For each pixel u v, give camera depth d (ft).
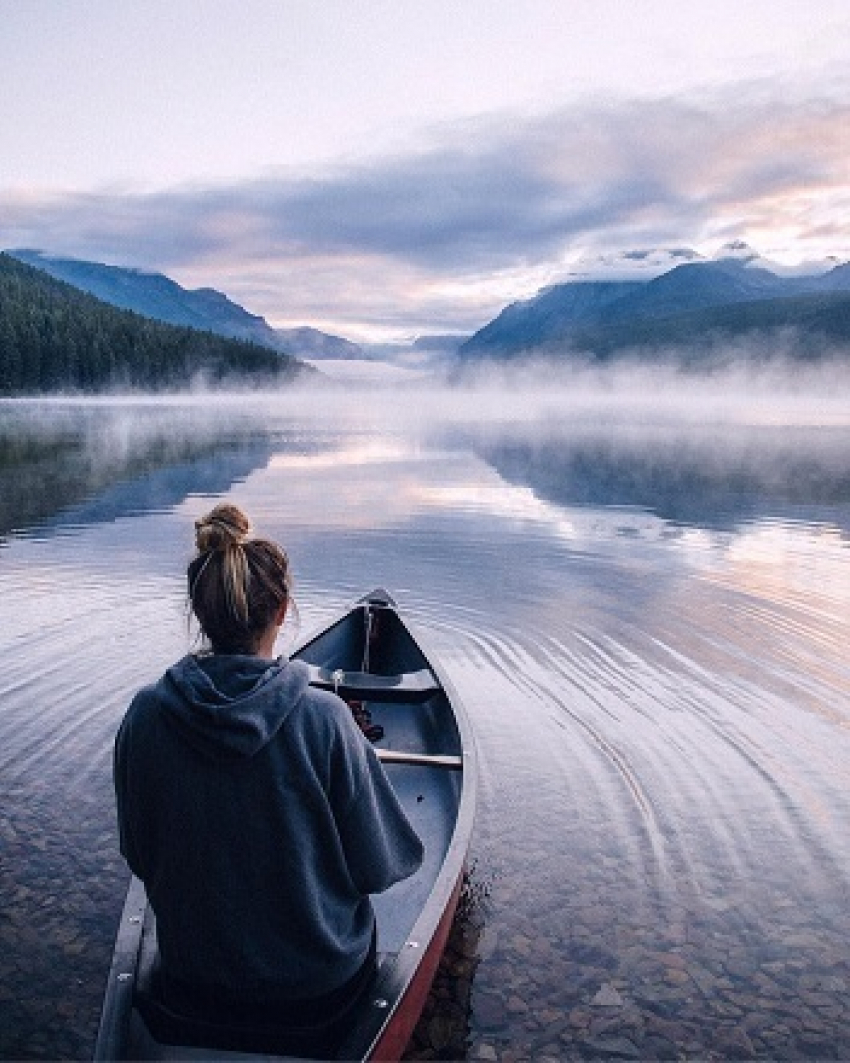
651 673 28.14
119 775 8.42
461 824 13.97
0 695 25.03
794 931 15.11
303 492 72.13
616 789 20.13
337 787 8.33
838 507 66.64
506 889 16.16
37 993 13.28
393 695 20.25
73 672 27.04
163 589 37.83
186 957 8.56
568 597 37.78
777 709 25.04
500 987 13.61
